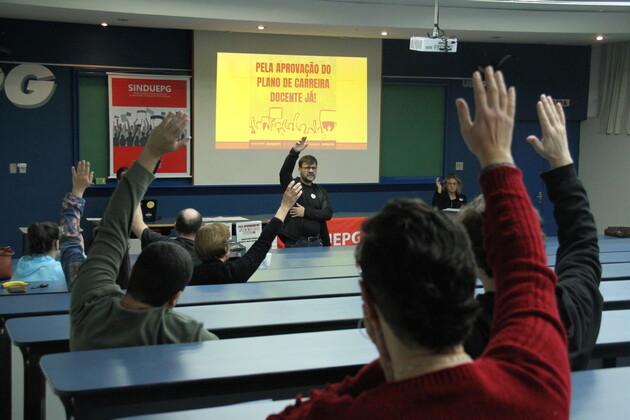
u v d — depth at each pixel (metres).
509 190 0.82
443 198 8.20
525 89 9.68
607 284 3.07
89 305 1.85
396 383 0.70
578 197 1.30
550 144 1.27
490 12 8.21
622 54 9.39
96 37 8.09
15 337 2.12
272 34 8.59
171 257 1.89
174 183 8.48
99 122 8.24
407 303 0.69
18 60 7.87
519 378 0.70
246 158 8.66
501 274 0.81
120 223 1.82
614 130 9.57
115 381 1.57
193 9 7.37
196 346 1.83
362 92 8.95
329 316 2.43
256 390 1.70
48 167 8.12
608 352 1.98
